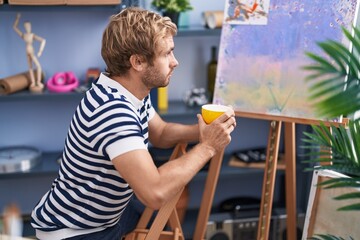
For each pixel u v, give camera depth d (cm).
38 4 212
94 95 132
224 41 184
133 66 134
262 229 187
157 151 254
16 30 228
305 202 256
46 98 227
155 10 235
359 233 147
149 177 125
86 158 134
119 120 126
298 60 167
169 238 167
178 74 265
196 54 263
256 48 177
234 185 284
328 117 118
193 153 136
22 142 259
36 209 151
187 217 269
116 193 140
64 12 244
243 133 279
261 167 254
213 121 138
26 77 235
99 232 149
